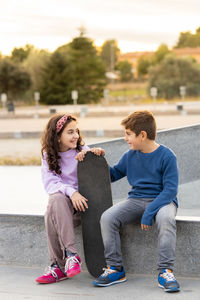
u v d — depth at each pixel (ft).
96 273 10.07
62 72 176.55
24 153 35.40
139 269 10.43
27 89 170.40
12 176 24.58
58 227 9.74
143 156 9.95
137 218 10.01
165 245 9.21
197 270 9.89
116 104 148.66
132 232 10.35
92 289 9.53
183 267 9.98
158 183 9.89
